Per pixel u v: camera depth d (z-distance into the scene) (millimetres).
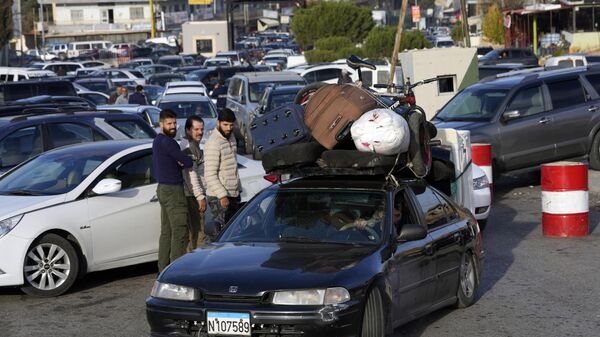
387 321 16359
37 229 22016
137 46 180250
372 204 17656
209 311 15266
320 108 18844
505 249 26969
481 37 152625
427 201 19109
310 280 15289
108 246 23172
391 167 18312
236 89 60562
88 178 23219
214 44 178500
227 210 23938
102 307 21234
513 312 19875
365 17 129250
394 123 17938
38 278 22219
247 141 55438
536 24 129125
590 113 38281
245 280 15453
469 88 39594
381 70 70250
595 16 123125
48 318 20297
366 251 16469
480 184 29062
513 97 37719
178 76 95188
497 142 36844
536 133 37469
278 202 18297
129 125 31922
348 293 15227
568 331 18281
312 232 17406
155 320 15812
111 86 79812
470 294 20375
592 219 31469
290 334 15031
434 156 25078
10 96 60562
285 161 18812
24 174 24203
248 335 15102
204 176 24203
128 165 23922
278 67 106875
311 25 129250
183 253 22781
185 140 25484
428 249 17969
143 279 24219
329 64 75062
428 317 19609
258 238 17625
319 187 18344
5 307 21453
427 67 49969
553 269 24094
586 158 38812
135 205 23578
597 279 22812
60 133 30438
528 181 41188
